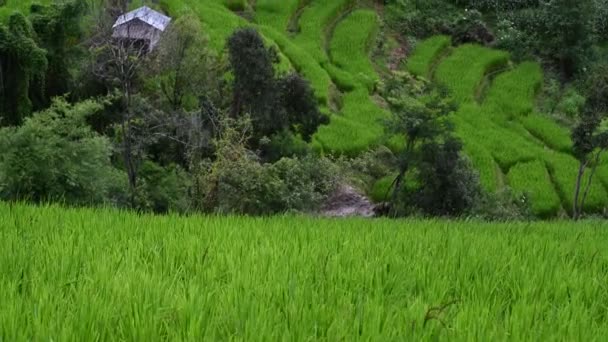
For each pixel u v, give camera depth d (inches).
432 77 2314.2
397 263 276.5
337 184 1229.1
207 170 993.5
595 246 407.2
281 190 943.7
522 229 531.2
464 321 185.8
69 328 163.9
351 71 2224.4
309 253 295.4
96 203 810.8
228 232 381.1
